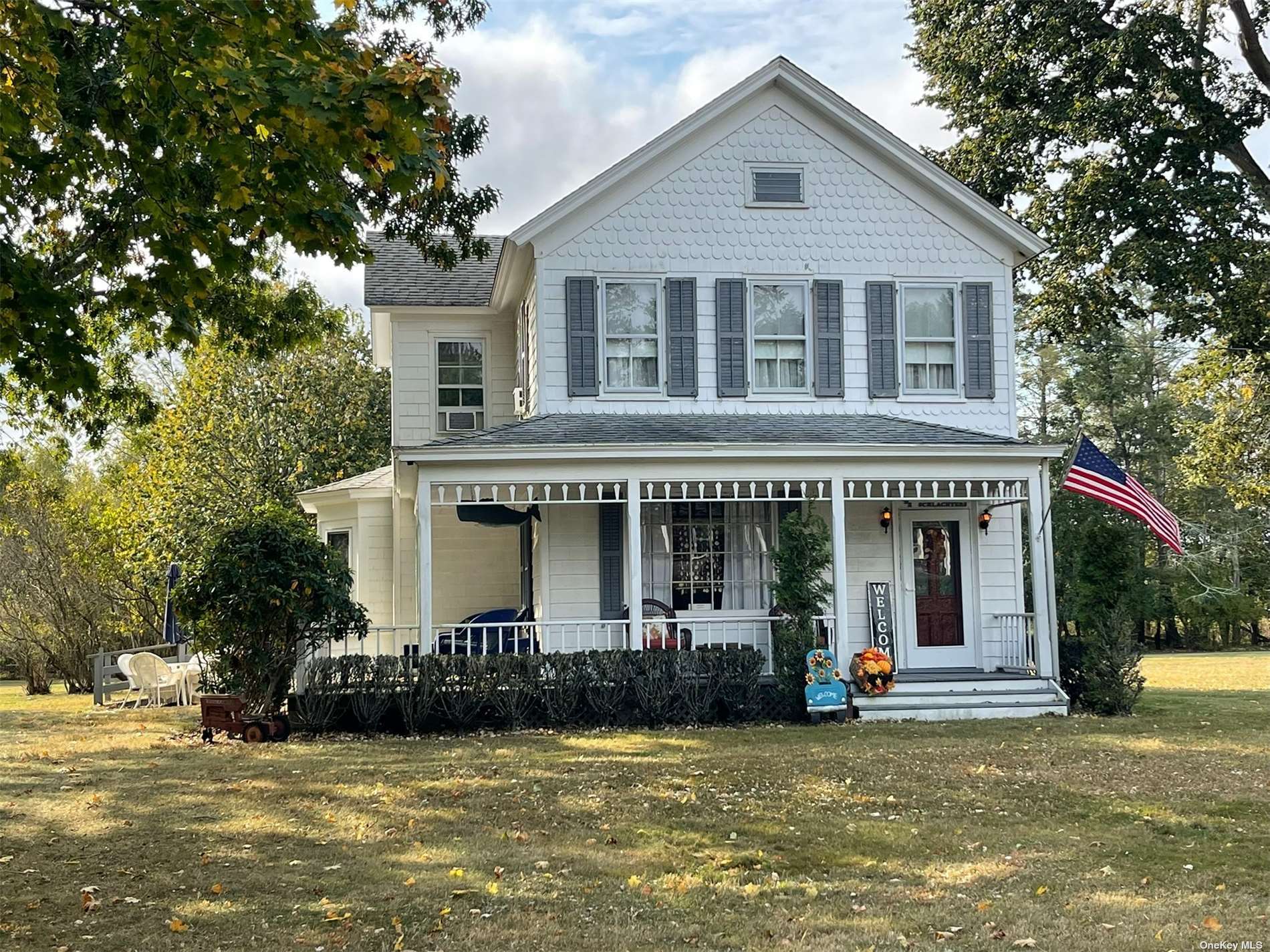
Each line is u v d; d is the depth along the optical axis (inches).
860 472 653.3
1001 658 723.4
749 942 251.6
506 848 339.0
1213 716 657.6
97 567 1186.0
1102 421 1941.4
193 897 289.6
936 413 750.5
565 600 690.8
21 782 471.8
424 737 586.9
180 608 597.0
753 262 741.9
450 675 601.0
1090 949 246.2
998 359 760.3
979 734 579.2
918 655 720.3
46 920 271.6
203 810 400.2
